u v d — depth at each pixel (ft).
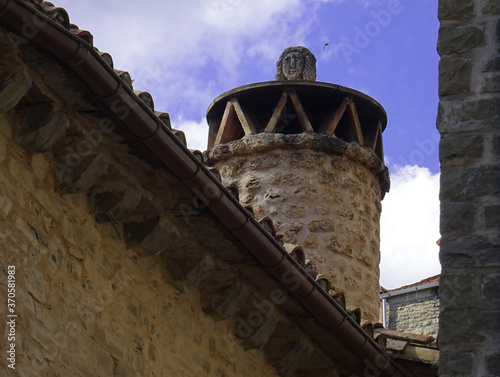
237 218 30.96
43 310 27.78
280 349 37.47
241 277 34.55
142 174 30.19
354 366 38.34
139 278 32.14
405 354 39.24
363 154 50.60
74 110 28.19
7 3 24.17
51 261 28.53
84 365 29.07
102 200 30.40
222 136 51.08
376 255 50.85
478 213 26.53
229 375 35.65
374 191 51.52
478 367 25.54
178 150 28.71
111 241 31.24
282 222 48.93
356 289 48.85
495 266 26.09
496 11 27.81
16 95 26.45
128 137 28.78
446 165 27.02
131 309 31.60
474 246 26.30
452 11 28.02
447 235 26.50
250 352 36.94
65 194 29.48
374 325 41.11
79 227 29.99
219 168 50.80
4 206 26.84
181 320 33.76
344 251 48.93
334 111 50.75
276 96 50.96
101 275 30.55
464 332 25.81
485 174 26.71
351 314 37.52
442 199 26.78
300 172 49.49
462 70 27.53
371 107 51.60
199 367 34.24
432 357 38.75
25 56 26.18
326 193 49.44
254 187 49.62
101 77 26.30
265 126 51.67
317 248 48.52
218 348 35.35
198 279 33.50
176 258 33.14
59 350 28.14
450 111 27.32
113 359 30.40
